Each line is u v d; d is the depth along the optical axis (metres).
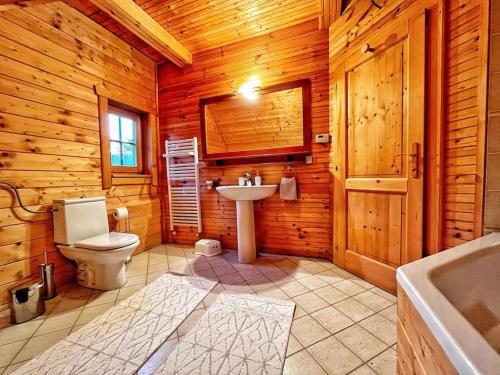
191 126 2.96
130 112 2.87
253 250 2.45
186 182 3.03
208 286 1.89
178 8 2.22
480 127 1.22
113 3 1.97
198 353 1.17
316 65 2.38
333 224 2.27
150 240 2.97
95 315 1.52
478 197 1.24
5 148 1.67
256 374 1.04
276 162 2.57
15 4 1.53
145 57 2.93
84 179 2.21
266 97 2.60
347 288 1.80
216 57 2.80
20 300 1.46
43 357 1.17
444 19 1.34
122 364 1.11
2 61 1.65
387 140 1.71
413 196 1.53
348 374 1.04
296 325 1.38
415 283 0.75
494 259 1.03
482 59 1.20
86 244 1.80
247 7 2.22
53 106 1.97
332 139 2.25
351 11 1.96
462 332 0.54
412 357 0.75
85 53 2.23
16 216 1.72
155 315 1.51
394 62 1.64
